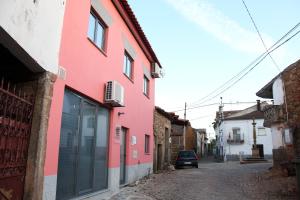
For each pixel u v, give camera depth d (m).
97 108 8.80
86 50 7.88
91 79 8.16
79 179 7.55
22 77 5.78
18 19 4.51
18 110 5.08
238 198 9.29
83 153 7.84
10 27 4.26
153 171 17.06
